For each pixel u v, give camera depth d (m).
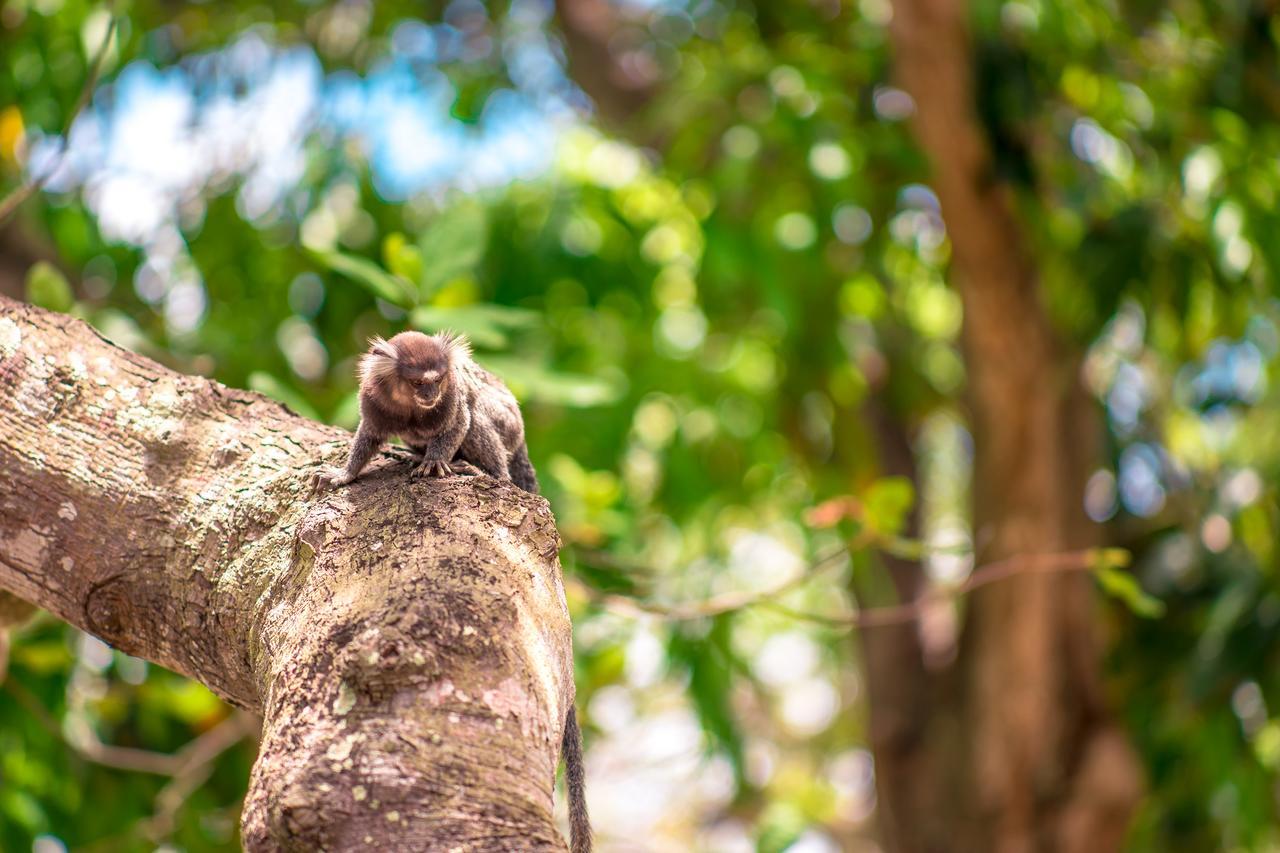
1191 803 8.02
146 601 2.87
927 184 7.47
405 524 2.59
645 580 6.02
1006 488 7.81
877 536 4.66
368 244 7.23
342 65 8.05
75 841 6.21
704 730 7.11
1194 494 8.21
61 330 3.19
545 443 6.75
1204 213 7.24
